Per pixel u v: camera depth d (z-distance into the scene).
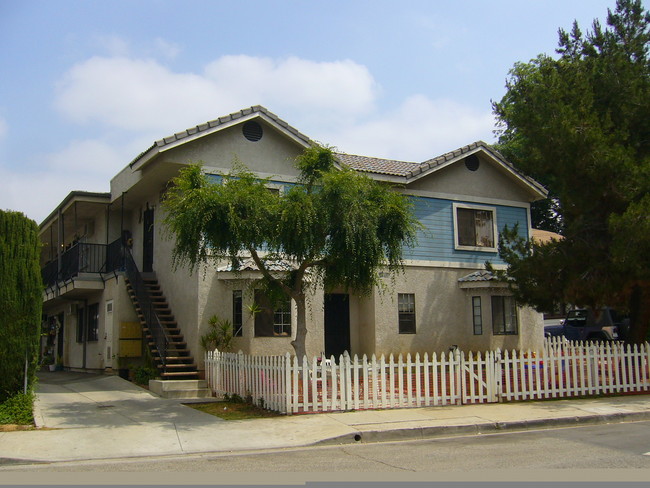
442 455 9.05
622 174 15.70
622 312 19.02
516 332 20.62
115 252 20.44
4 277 12.16
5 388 12.30
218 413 12.76
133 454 9.42
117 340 18.94
